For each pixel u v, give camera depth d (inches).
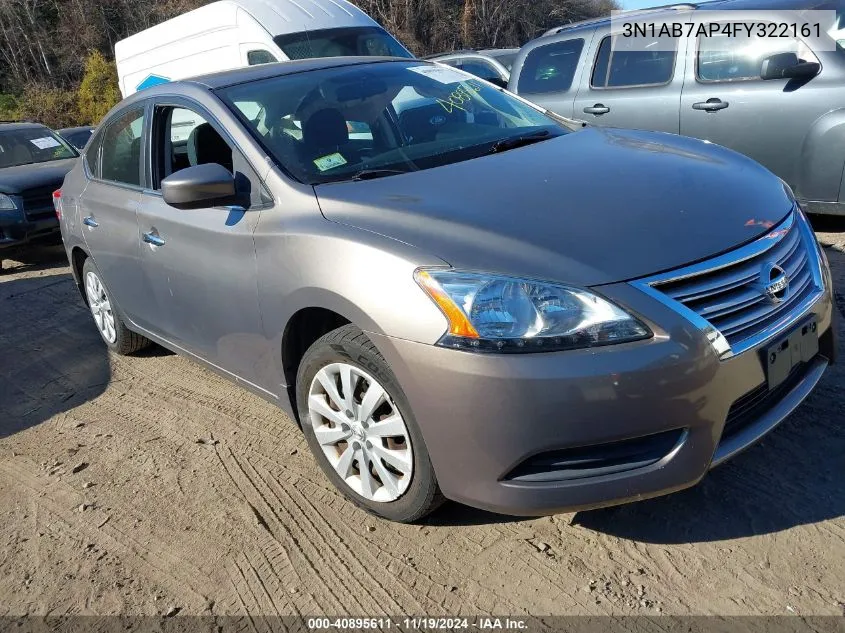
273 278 113.6
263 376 126.4
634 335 86.9
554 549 102.9
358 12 371.6
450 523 110.5
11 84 2031.3
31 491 133.2
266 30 336.2
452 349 90.3
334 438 113.2
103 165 173.6
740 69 223.9
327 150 126.2
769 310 96.5
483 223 98.5
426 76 153.9
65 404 168.6
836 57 205.5
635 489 90.3
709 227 97.5
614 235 94.5
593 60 262.2
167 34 391.2
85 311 235.9
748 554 97.3
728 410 92.1
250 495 123.9
